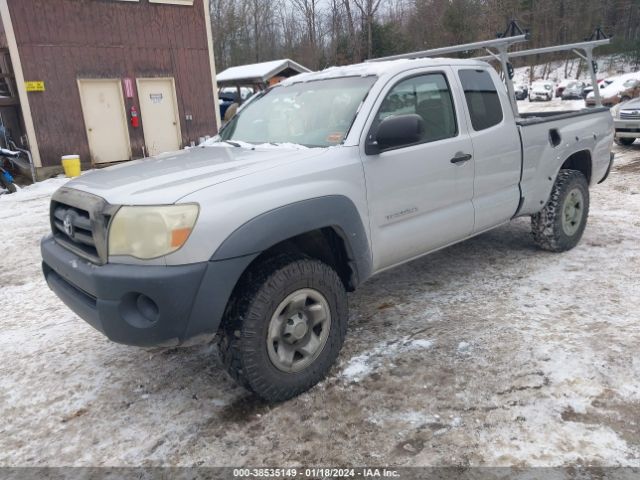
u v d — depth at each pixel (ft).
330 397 9.53
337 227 9.87
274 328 9.05
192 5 46.19
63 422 9.39
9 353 12.13
